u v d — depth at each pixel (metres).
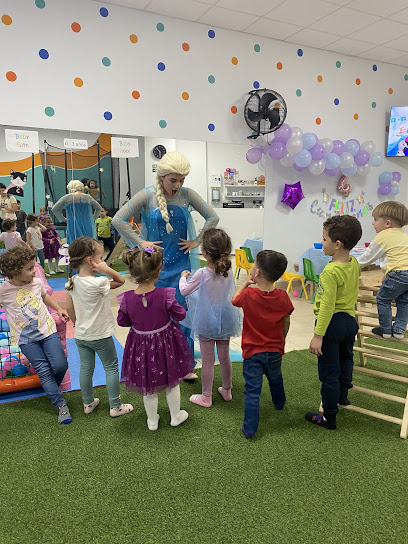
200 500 1.59
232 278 2.31
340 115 5.11
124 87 3.75
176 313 1.98
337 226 1.94
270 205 4.89
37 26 3.36
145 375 1.96
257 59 4.38
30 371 2.55
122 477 1.73
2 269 2.14
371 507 1.55
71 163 3.58
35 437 2.04
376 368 2.91
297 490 1.65
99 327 2.12
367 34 4.35
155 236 2.65
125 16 3.65
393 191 5.75
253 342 2.02
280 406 2.28
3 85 3.31
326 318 1.93
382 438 2.03
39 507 1.56
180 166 2.40
